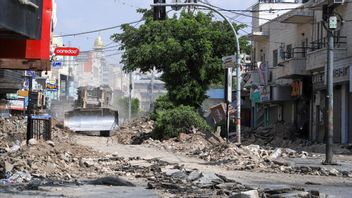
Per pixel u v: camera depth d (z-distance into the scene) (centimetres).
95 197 1847
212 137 4859
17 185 2134
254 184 2338
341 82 5288
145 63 5747
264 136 6769
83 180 2384
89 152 3559
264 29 8050
